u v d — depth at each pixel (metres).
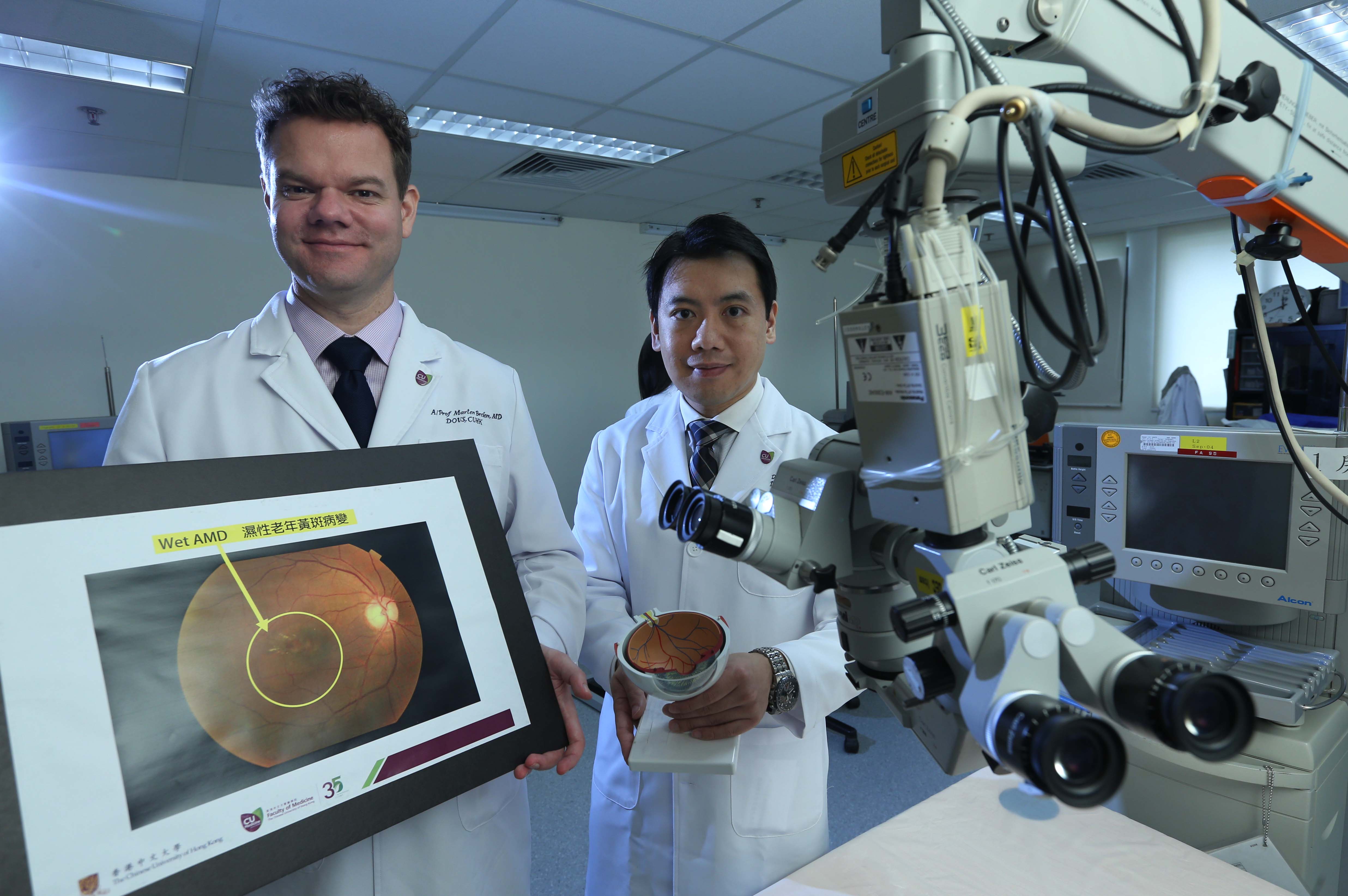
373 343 1.03
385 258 0.94
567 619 1.01
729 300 1.10
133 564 0.59
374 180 0.88
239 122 3.26
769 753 1.09
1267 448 1.10
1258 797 1.02
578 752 0.76
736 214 5.55
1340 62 2.90
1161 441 1.22
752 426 1.22
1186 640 1.24
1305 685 1.04
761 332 1.14
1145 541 1.27
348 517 0.72
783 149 3.95
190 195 4.16
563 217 5.57
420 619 0.71
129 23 2.40
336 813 0.60
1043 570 0.43
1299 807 0.99
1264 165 0.64
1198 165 0.65
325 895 0.85
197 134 3.37
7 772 0.49
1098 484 1.31
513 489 1.16
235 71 2.77
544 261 5.54
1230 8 0.60
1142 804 1.14
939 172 0.40
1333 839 1.10
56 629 0.54
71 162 3.69
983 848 0.92
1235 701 0.35
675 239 1.14
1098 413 6.67
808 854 1.12
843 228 0.47
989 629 0.40
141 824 0.53
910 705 0.53
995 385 0.42
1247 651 1.17
